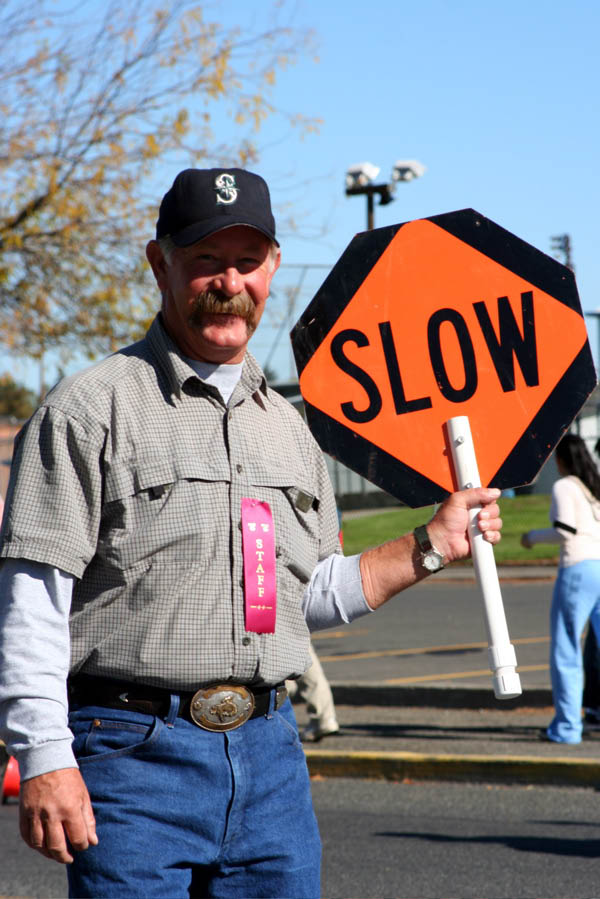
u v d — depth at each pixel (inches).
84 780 137.0
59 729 129.7
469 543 152.0
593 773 382.9
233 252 142.9
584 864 301.3
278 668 142.8
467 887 284.7
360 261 158.1
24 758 128.5
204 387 143.3
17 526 133.6
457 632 805.2
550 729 430.0
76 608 138.6
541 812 356.5
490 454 152.7
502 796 378.6
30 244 712.4
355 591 153.3
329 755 414.6
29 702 129.3
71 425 136.3
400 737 447.5
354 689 530.6
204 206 141.2
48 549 132.7
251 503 142.1
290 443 152.2
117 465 137.1
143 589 136.3
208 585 137.9
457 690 512.7
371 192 1177.4
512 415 152.4
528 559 1298.0
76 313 725.9
